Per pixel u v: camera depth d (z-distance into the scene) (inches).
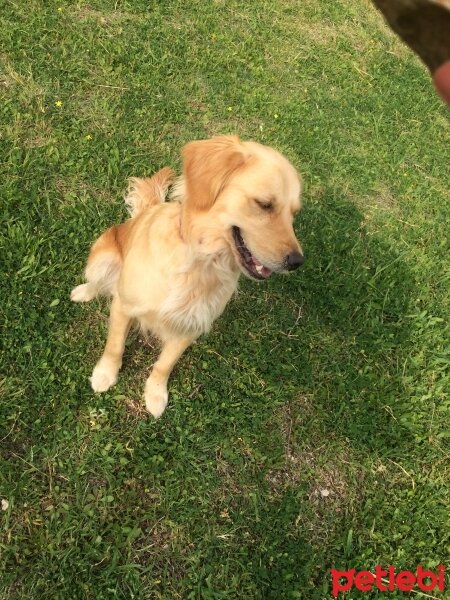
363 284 46.3
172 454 33.5
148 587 29.1
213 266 30.1
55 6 53.2
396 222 53.5
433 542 35.3
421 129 65.9
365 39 74.5
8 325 34.2
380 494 36.7
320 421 38.2
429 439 40.1
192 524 31.7
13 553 28.0
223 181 27.8
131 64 51.6
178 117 50.0
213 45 59.0
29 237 37.4
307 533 33.8
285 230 28.8
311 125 57.4
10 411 31.7
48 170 41.6
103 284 36.2
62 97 46.8
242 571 31.1
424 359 43.8
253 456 35.3
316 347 41.5
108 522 30.3
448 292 49.2
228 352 38.9
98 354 35.9
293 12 71.5
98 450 32.2
